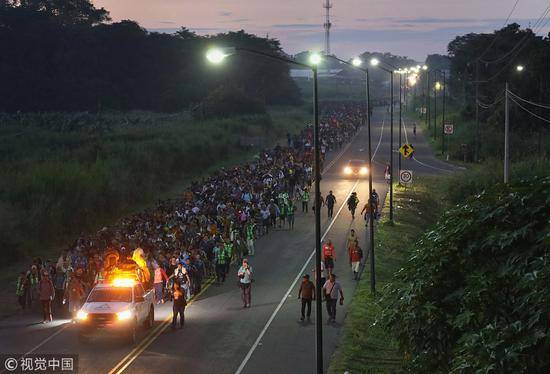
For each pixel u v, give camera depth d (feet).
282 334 119.14
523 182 67.36
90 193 227.20
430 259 69.21
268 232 209.87
